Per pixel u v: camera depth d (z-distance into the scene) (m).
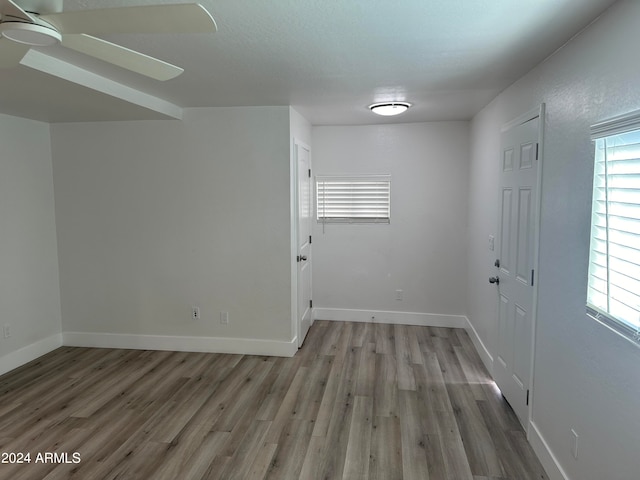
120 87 3.02
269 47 2.20
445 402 3.20
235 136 3.97
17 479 2.37
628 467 1.57
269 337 4.15
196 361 4.02
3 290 3.81
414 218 4.91
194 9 1.19
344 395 3.32
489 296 3.71
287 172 3.94
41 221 4.18
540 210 2.46
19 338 3.97
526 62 2.46
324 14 1.78
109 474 2.41
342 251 5.09
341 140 4.93
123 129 4.11
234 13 1.77
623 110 1.59
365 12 1.76
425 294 4.99
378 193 4.94
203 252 4.16
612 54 1.68
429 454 2.57
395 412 3.06
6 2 1.14
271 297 4.10
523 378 2.79
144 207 4.18
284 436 2.77
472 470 2.42
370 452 2.60
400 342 4.48
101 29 1.32
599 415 1.79
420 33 2.00
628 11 1.56
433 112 4.15
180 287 4.23
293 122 3.99
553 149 2.29
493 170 3.55
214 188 4.06
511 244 3.02
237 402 3.23
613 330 1.67
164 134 4.06
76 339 4.44
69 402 3.24
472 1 1.65
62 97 3.01
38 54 2.31
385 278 5.05
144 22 1.26
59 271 4.39
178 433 2.81
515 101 2.94
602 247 1.77
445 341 4.50
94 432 2.83
